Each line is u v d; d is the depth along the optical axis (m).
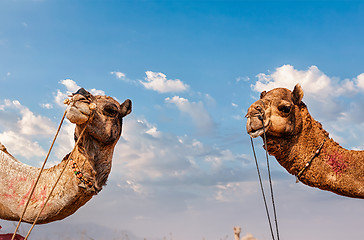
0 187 6.62
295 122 8.19
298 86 8.30
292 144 8.19
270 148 8.21
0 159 6.77
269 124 8.00
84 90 6.95
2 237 6.46
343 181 8.04
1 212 6.63
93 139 7.02
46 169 6.97
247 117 8.10
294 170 8.27
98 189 6.98
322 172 8.12
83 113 6.69
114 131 7.11
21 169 6.82
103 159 7.09
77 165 6.84
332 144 8.30
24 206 6.61
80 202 6.87
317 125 8.36
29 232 6.40
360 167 8.05
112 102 7.20
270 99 8.16
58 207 6.68
